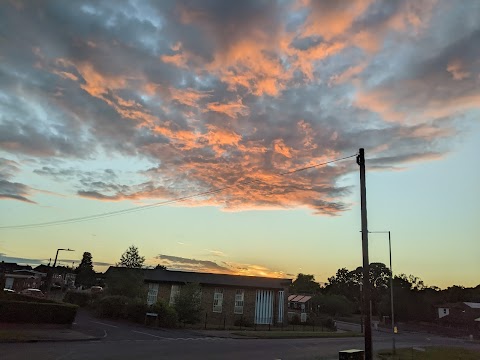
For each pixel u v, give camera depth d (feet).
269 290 145.89
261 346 76.89
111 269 131.54
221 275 150.51
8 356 44.06
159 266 201.16
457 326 220.02
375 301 285.84
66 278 362.12
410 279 308.81
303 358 63.41
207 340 81.10
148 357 50.67
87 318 104.88
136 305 107.76
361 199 60.64
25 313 75.00
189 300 115.65
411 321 241.35
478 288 322.34
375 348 89.86
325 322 161.58
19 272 277.03
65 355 47.34
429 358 73.20
